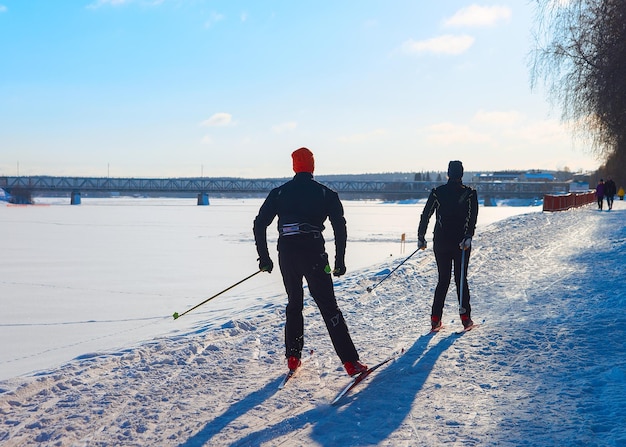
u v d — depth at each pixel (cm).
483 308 732
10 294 1344
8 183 11688
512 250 1368
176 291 1389
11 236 3491
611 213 2825
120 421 369
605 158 1931
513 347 531
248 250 2662
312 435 346
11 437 344
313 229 436
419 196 14200
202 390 432
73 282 1574
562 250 1328
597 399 392
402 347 548
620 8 1255
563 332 578
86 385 444
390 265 1213
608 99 1321
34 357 674
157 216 6525
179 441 339
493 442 328
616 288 798
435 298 611
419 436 340
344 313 724
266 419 373
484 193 12462
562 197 3259
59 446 332
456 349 532
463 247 593
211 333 626
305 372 475
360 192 14262
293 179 448
